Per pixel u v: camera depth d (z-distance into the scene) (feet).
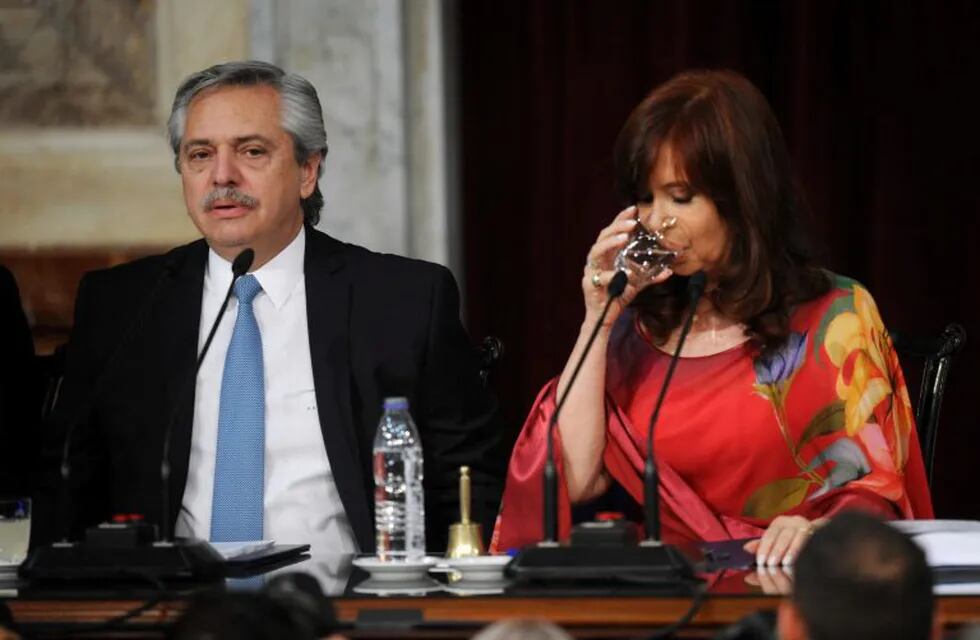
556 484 23.57
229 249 31.37
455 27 49.96
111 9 48.55
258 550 26.43
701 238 29.32
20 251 48.55
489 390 34.94
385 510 27.61
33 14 48.75
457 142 50.24
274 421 30.83
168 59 48.26
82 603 22.76
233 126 31.17
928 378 33.17
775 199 29.58
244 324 31.07
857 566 15.19
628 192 29.81
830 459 29.58
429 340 31.58
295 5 47.85
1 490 36.06
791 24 49.47
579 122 49.85
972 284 49.47
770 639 17.89
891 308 49.67
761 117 29.45
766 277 29.76
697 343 30.89
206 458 30.81
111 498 31.24
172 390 31.01
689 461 30.17
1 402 36.42
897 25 49.49
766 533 25.25
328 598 19.56
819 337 30.17
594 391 29.68
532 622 14.97
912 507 30.50
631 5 49.83
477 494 31.71
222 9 48.06
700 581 22.57
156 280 32.22
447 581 23.79
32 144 48.65
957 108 49.49
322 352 31.07
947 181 49.57
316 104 32.32
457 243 50.06
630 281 29.30
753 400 30.04
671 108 29.12
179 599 22.39
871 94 49.57
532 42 50.06
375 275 31.99
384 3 47.70
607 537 22.71
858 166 49.85
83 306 32.45
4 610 21.26
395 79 47.83
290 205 31.76
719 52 49.67
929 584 15.31
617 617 21.70
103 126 48.65
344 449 30.42
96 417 31.65
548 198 50.06
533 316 50.14
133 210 48.47
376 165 47.98
